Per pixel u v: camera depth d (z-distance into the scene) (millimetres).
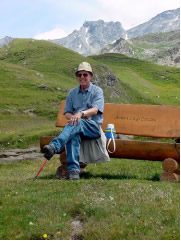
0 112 56344
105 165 14281
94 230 6695
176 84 151000
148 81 151750
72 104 11039
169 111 11258
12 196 8836
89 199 8023
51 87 79188
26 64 117250
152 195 8359
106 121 11836
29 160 18375
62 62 117625
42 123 43188
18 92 72250
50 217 7316
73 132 10156
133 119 11555
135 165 14281
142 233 6520
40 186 9750
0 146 24266
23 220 7285
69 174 10383
